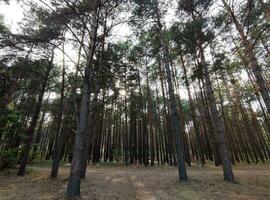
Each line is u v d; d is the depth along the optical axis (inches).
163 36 534.6
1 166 627.5
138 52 716.0
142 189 382.6
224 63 512.1
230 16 406.9
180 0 448.1
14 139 805.2
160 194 343.9
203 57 499.5
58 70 593.0
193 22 442.0
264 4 373.7
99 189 370.9
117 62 578.2
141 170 745.6
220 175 493.7
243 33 377.1
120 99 1080.8
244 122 1056.2
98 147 1049.5
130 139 1054.4
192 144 1307.8
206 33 465.4
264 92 335.6
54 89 649.6
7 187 404.8
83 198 302.0
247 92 1003.3
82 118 341.1
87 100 356.8
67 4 339.9
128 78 745.6
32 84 543.8
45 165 919.7
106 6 379.9
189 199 309.3
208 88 494.6
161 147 1090.7
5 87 476.7
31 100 701.9
